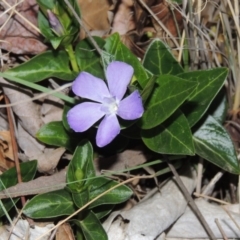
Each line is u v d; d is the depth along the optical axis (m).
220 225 0.32
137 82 0.30
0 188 0.31
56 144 0.32
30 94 0.33
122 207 0.32
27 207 0.30
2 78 0.32
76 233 0.31
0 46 0.33
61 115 0.33
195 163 0.33
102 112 0.28
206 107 0.31
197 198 0.33
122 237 0.30
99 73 0.32
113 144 0.32
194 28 0.33
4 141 0.33
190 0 0.32
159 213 0.31
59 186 0.30
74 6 0.31
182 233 0.32
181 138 0.30
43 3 0.31
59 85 0.33
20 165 0.31
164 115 0.29
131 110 0.27
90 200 0.30
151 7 0.35
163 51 0.32
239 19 0.34
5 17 0.34
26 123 0.33
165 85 0.29
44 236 0.30
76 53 0.32
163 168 0.33
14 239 0.31
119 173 0.31
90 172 0.30
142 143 0.32
